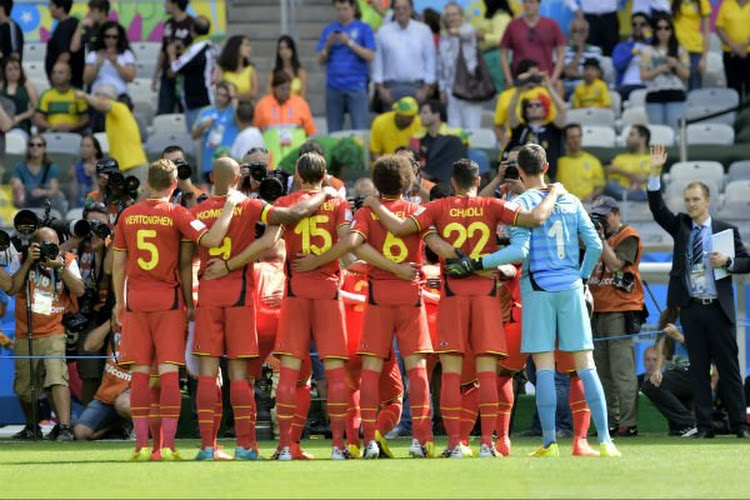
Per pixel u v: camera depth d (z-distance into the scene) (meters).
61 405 45.09
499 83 72.12
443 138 56.53
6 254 46.09
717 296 43.47
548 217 33.97
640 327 46.25
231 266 34.31
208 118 62.56
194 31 69.56
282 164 59.53
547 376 34.06
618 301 45.28
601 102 69.56
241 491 26.19
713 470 29.91
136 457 34.78
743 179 63.09
